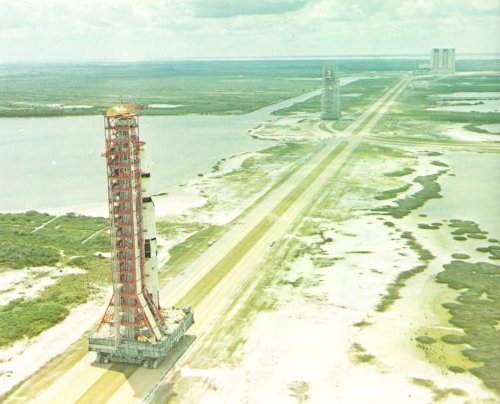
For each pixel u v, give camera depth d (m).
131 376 62.88
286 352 67.06
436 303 80.06
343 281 88.44
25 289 88.12
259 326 74.00
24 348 69.50
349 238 109.50
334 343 68.94
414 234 111.44
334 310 78.19
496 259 97.56
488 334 70.56
